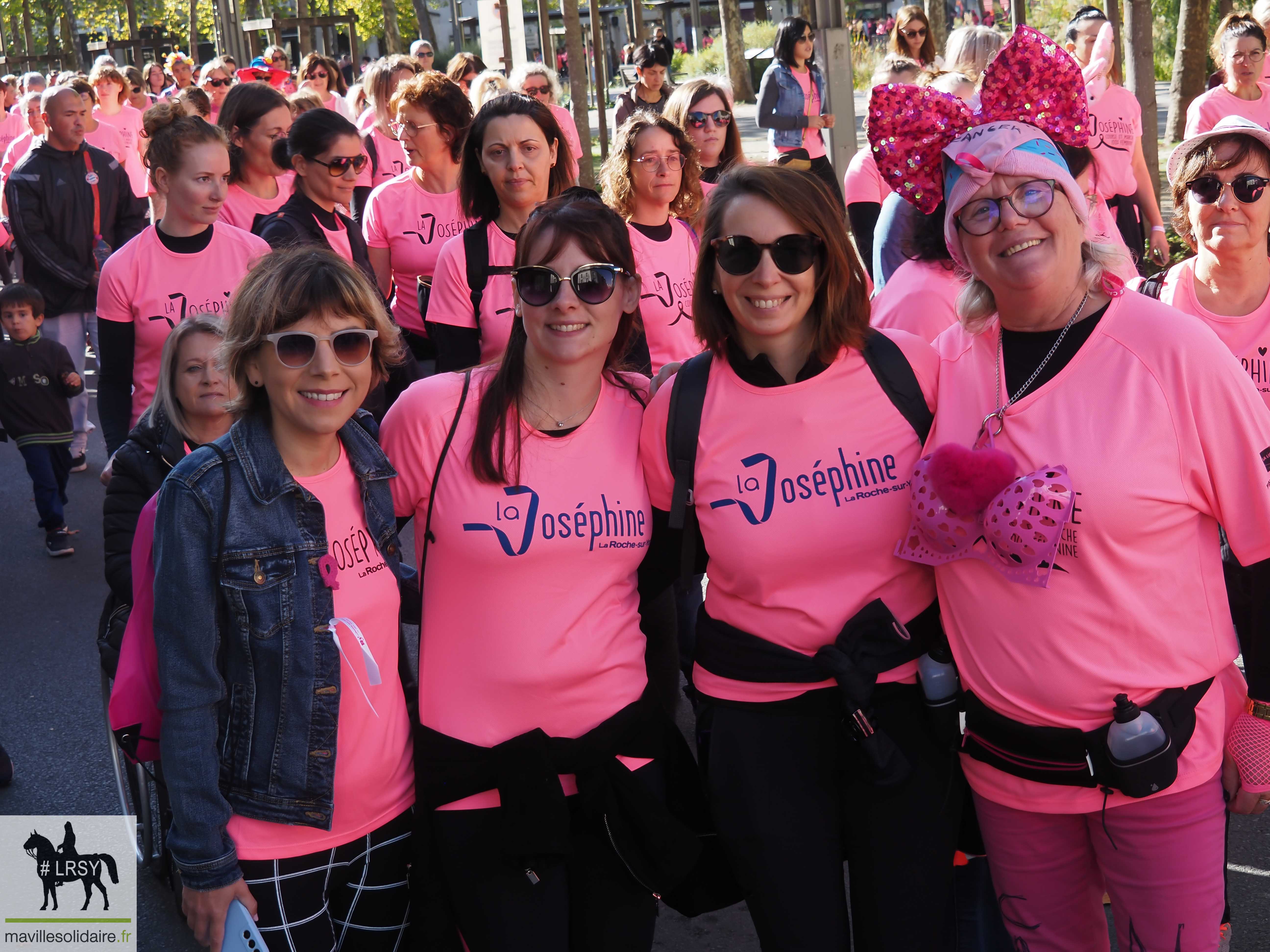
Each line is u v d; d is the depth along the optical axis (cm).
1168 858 222
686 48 4534
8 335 689
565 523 239
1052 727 223
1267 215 296
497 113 399
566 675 237
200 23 4234
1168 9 2197
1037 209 217
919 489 228
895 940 239
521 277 239
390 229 533
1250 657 229
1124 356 218
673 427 245
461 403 243
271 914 229
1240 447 214
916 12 898
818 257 236
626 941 243
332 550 231
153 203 777
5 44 4934
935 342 248
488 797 239
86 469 819
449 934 246
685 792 256
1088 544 213
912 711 243
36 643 546
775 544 237
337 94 1220
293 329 220
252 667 223
